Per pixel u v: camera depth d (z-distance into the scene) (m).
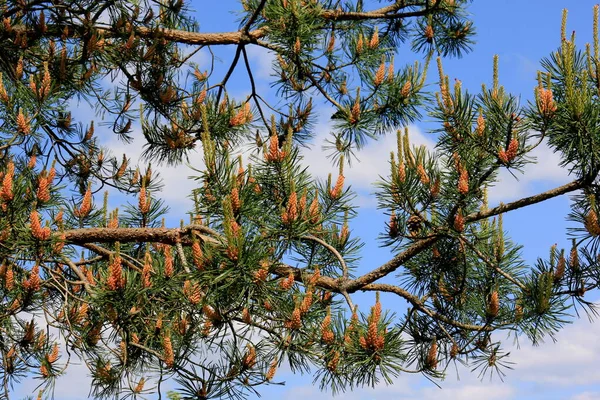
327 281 4.18
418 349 4.49
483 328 4.25
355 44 5.62
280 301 3.52
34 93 4.55
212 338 3.58
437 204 3.95
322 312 3.68
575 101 3.61
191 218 4.32
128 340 3.92
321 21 5.61
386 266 4.28
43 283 3.93
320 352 3.66
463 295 4.47
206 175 3.63
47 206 4.23
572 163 3.74
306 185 3.74
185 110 5.82
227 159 3.63
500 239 4.31
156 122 5.85
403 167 3.76
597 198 3.77
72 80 5.04
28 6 4.81
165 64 5.79
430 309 4.50
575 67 4.05
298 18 5.12
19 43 4.86
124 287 3.67
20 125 4.52
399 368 3.54
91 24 5.03
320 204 4.03
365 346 3.55
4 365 4.29
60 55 5.10
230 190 3.55
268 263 3.43
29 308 4.02
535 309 4.03
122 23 5.23
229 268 3.23
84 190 6.37
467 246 4.34
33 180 5.15
